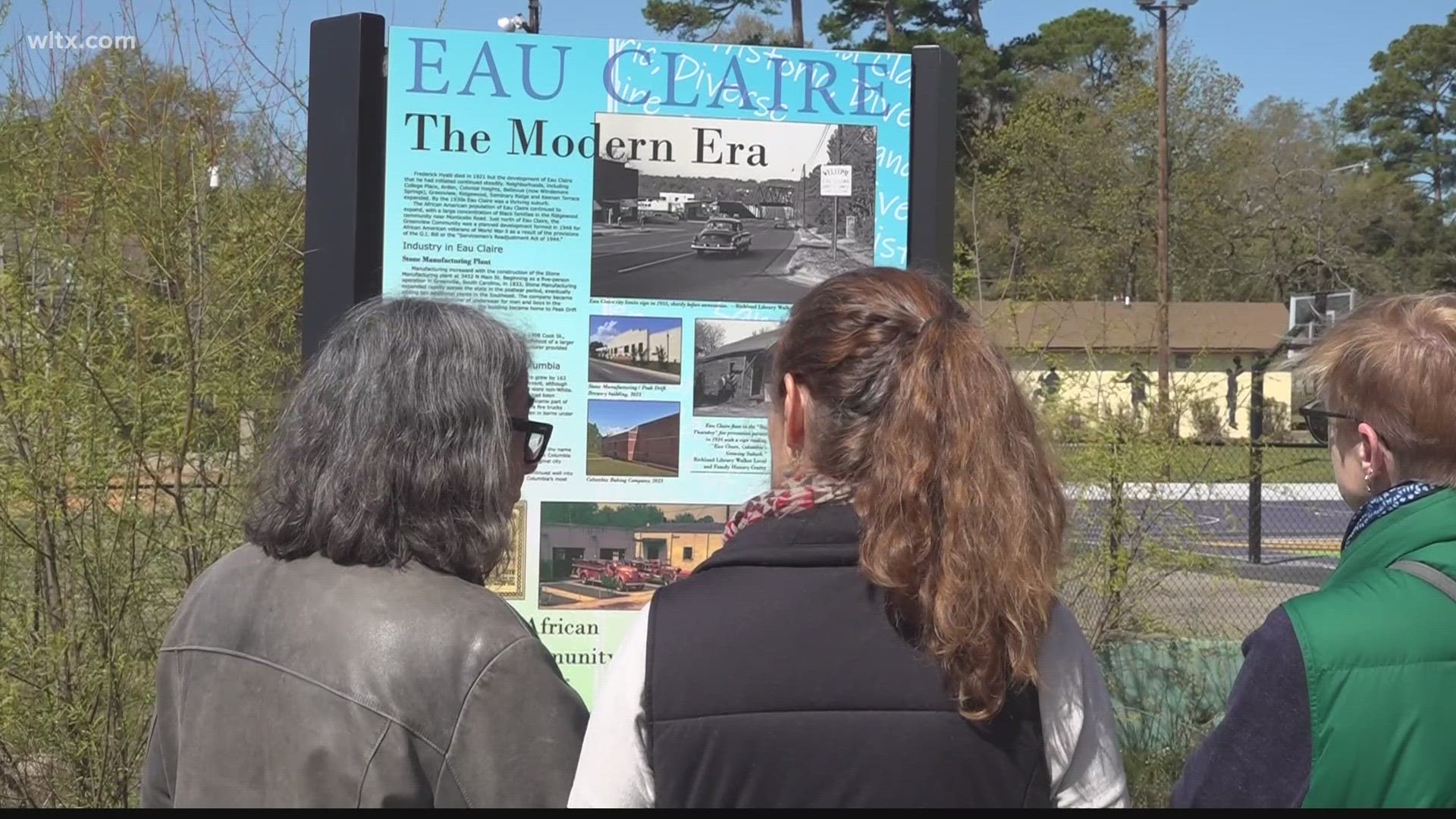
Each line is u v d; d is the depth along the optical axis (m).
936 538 1.38
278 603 1.63
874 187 3.23
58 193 4.27
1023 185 29.31
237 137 4.61
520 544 3.09
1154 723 4.83
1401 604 1.62
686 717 1.38
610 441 3.12
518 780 1.55
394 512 1.65
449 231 3.04
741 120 3.17
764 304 3.18
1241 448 5.24
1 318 3.92
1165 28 24.95
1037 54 43.47
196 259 4.21
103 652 3.98
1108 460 4.87
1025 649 1.37
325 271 2.98
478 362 1.74
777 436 1.59
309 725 1.54
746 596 1.43
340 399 1.70
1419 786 1.57
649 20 35.50
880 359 1.46
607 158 3.11
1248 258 40.12
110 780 3.96
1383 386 1.80
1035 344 5.11
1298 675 1.60
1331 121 61.53
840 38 40.00
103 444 3.95
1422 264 50.12
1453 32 60.81
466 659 1.57
